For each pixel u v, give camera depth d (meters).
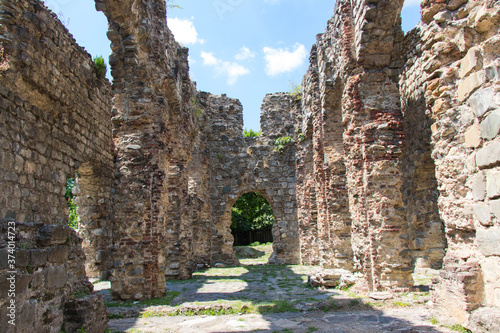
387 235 8.45
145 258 8.75
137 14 9.44
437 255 10.55
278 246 19.11
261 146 20.05
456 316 4.95
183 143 13.62
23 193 8.44
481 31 4.84
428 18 5.49
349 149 9.45
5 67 7.86
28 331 4.20
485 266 4.68
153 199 9.11
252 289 10.50
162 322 6.52
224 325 6.21
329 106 13.29
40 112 9.38
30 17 8.88
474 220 4.82
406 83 11.18
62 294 5.09
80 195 14.30
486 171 4.54
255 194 30.44
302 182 18.05
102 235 14.09
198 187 17.81
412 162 10.98
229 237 19.34
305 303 7.73
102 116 14.10
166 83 11.09
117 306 7.84
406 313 6.49
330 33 12.68
